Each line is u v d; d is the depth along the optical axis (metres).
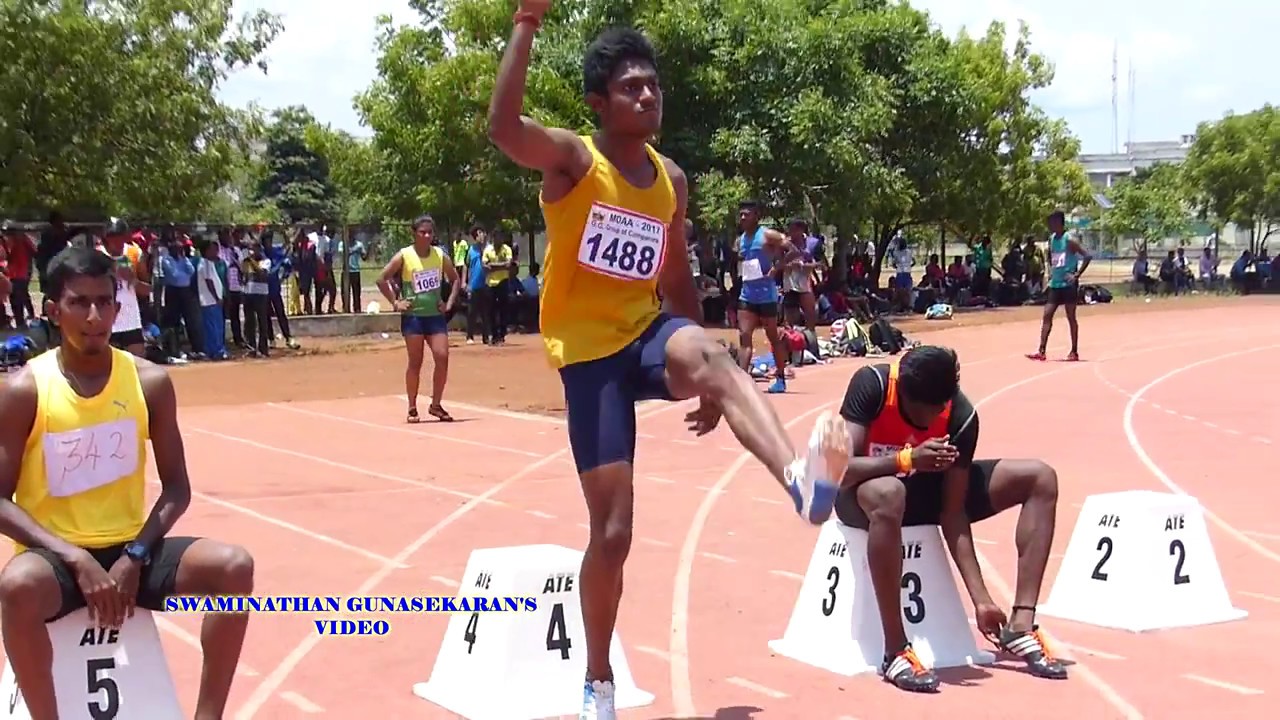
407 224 26.72
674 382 4.02
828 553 5.50
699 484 9.52
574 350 4.17
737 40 25.05
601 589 4.22
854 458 5.17
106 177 20.17
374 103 25.75
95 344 4.08
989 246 35.47
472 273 22.44
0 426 4.03
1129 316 29.62
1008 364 18.45
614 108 4.07
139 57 20.61
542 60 24.48
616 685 4.90
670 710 4.84
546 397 15.05
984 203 32.75
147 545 4.09
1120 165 101.00
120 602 3.99
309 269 25.67
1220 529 7.90
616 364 4.15
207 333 19.89
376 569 7.01
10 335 18.89
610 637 4.35
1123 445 11.17
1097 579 6.11
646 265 4.17
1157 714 4.78
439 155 24.86
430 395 15.37
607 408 4.12
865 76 26.83
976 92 30.48
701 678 5.22
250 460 10.62
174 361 19.25
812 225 27.09
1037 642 5.29
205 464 10.42
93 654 4.11
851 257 32.22
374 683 5.18
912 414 5.23
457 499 8.94
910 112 29.94
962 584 6.64
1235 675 5.23
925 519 5.48
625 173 4.14
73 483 4.09
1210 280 41.94
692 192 24.53
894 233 33.28
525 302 25.62
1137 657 5.48
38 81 19.25
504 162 24.59
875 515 5.06
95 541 4.12
